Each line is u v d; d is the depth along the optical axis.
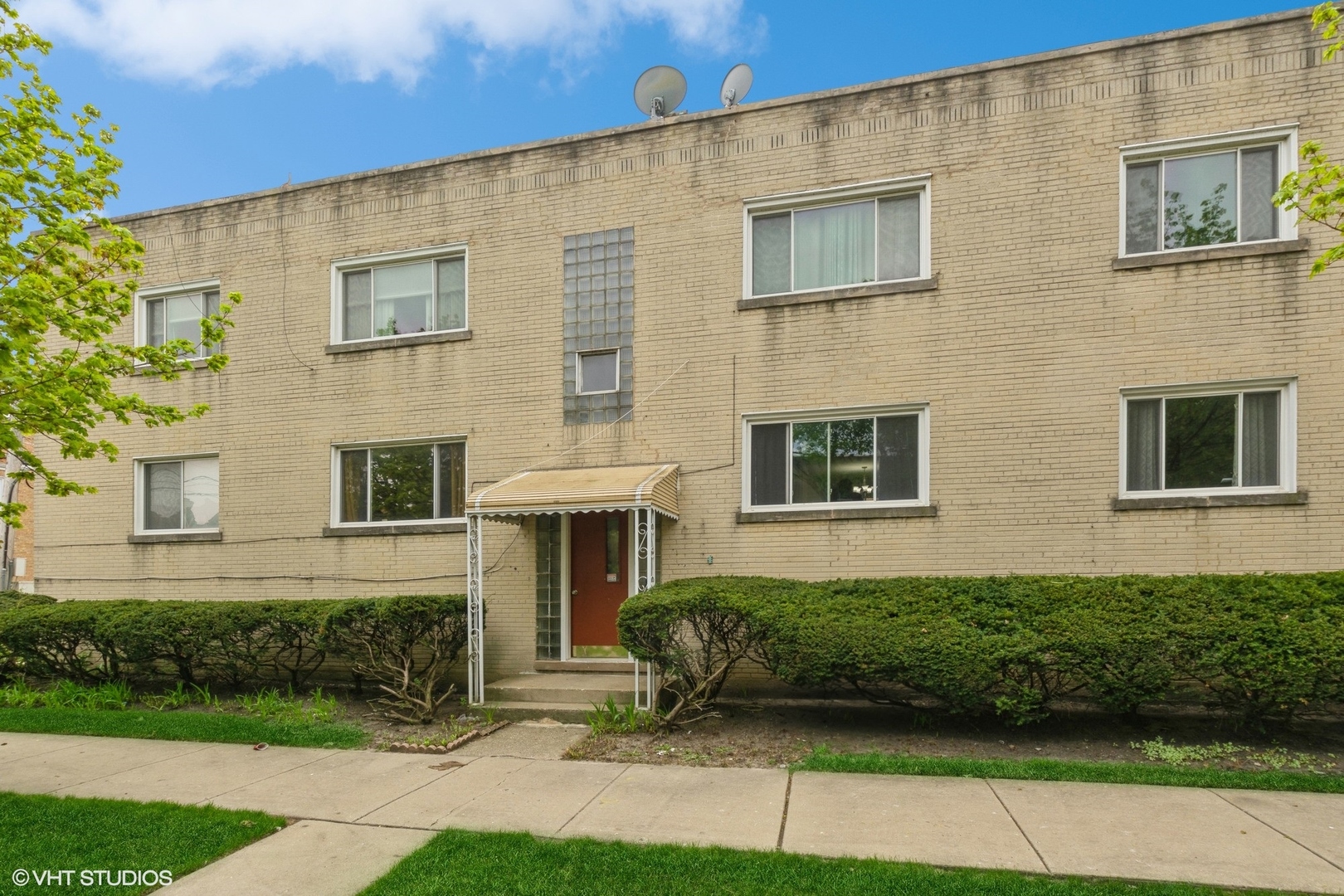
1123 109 8.41
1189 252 8.10
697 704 7.46
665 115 10.59
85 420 7.19
